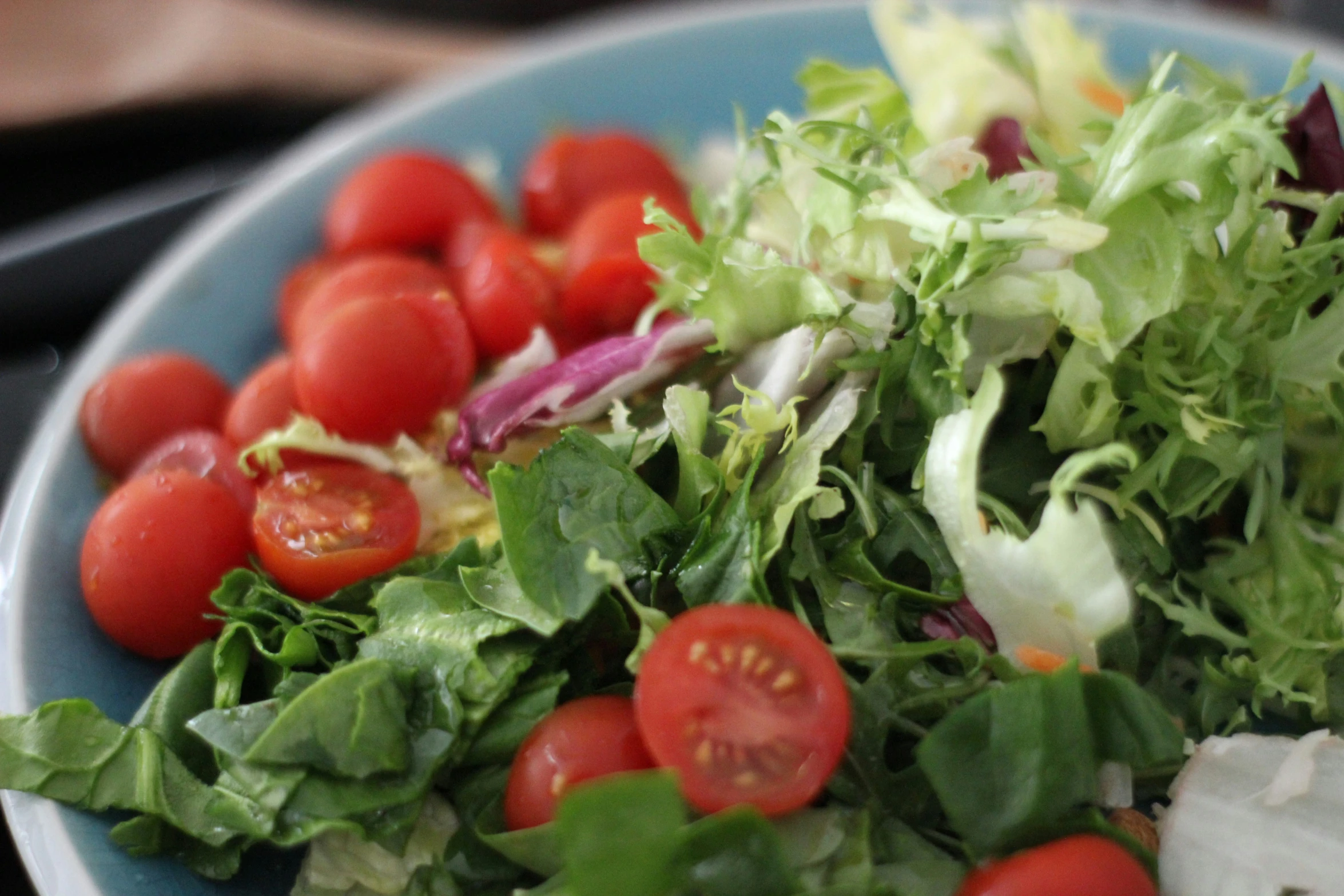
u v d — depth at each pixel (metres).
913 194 0.31
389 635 0.31
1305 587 0.32
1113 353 0.31
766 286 0.32
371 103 0.48
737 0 0.49
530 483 0.31
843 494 0.32
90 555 0.33
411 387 0.35
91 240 0.41
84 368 0.37
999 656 0.31
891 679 0.30
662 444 0.32
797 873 0.29
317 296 0.38
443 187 0.41
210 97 0.47
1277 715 0.32
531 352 0.36
